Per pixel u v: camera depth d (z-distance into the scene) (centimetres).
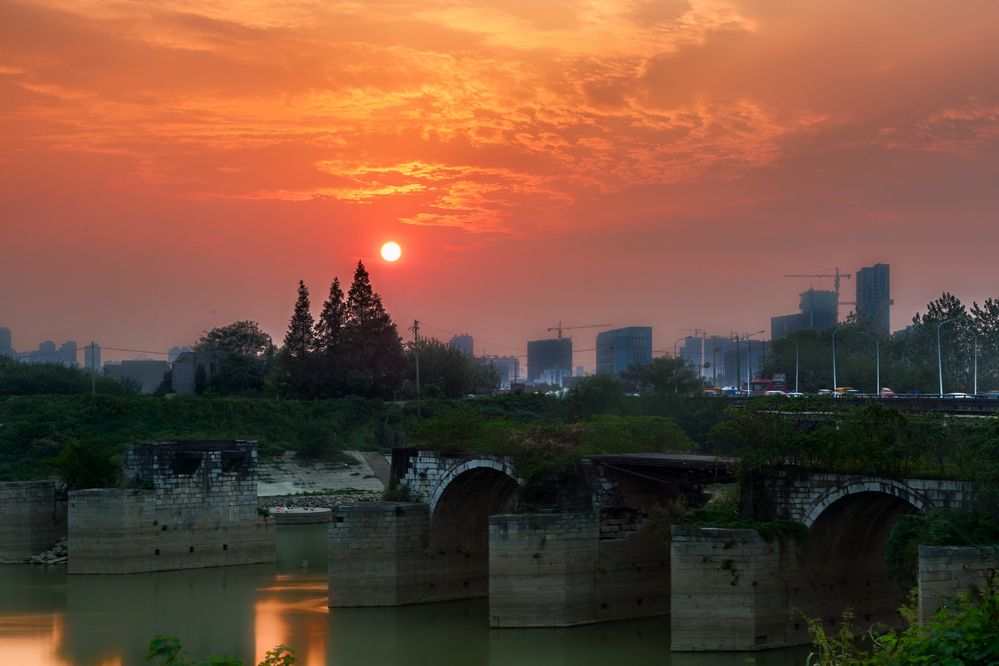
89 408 16925
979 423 7156
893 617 8056
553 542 8625
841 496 7431
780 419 7862
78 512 11406
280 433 18400
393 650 8162
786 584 7538
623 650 7919
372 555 9756
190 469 12031
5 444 15675
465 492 10069
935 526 6419
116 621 9256
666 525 8244
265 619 9294
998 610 2809
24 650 8338
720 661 7344
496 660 7819
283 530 14512
